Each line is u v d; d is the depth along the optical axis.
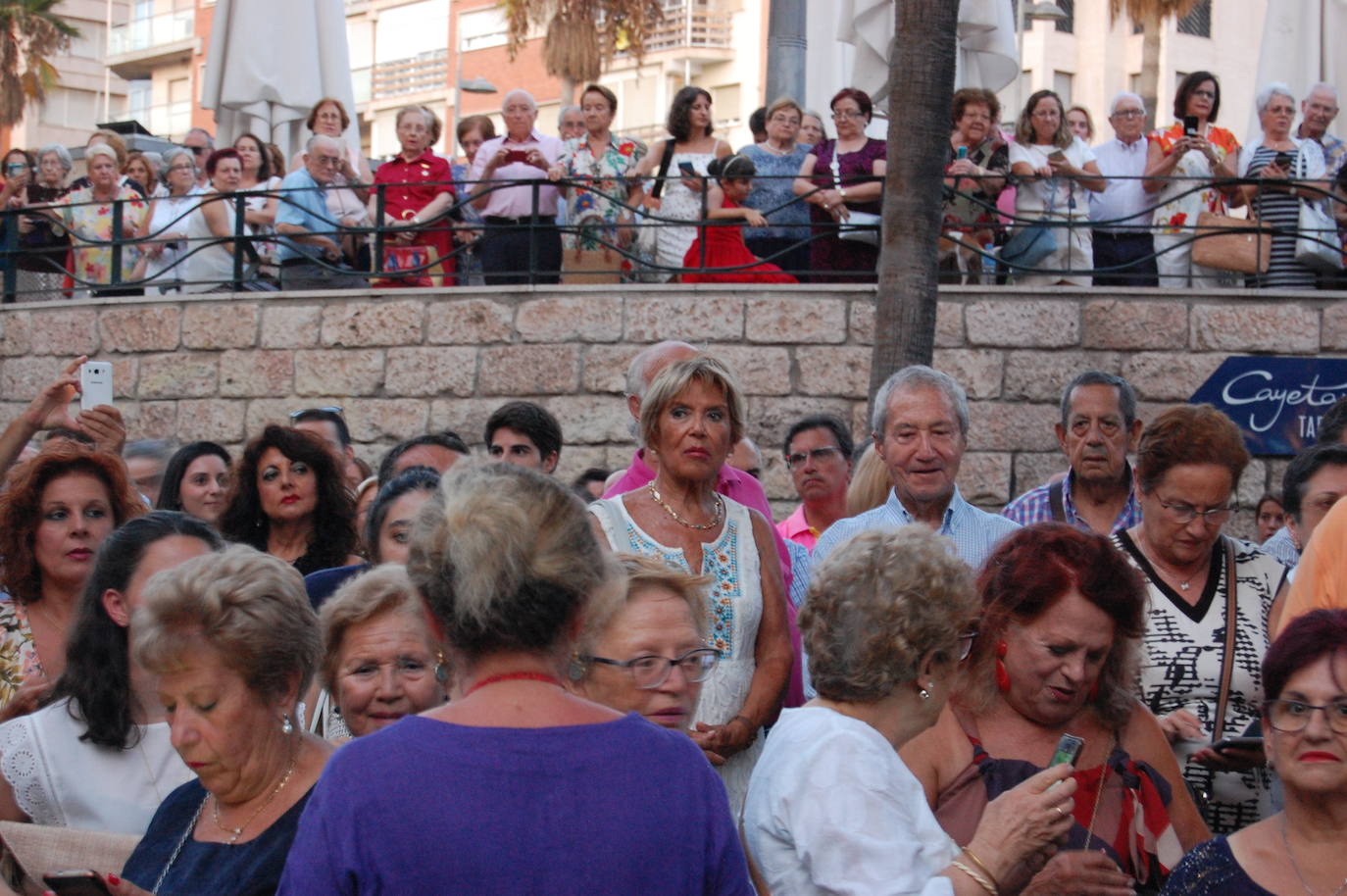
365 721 4.43
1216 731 5.26
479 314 13.13
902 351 10.91
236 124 16.08
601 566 3.24
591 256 13.34
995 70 14.22
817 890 3.68
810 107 16.97
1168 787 4.36
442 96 49.19
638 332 12.79
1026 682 4.25
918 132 10.90
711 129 13.35
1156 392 12.28
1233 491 5.42
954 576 3.96
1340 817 3.66
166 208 15.26
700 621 4.45
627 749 3.06
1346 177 12.34
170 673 3.79
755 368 12.61
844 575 3.95
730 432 5.60
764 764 3.91
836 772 3.71
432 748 2.96
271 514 7.08
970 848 3.66
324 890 2.88
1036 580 4.23
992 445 12.41
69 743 4.61
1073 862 3.99
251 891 3.74
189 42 52.44
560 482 3.30
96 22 59.88
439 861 2.86
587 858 2.91
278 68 15.62
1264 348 12.21
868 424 11.16
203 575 3.84
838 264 12.89
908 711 3.96
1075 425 7.11
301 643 3.90
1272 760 3.76
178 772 4.62
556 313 12.95
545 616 3.09
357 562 7.22
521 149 13.51
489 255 13.39
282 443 7.09
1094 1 42.47
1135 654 4.37
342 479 7.25
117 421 7.46
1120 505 7.18
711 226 12.49
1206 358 12.23
